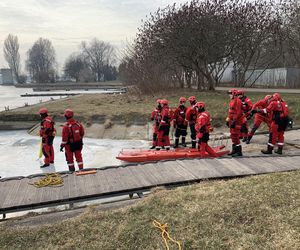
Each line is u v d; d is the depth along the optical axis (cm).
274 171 637
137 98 2172
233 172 634
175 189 537
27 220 488
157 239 374
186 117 960
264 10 2261
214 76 3183
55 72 9950
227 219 401
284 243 338
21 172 911
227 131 1288
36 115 1731
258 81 3206
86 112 1688
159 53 2245
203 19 2039
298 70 2872
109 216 443
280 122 769
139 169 667
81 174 639
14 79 10325
